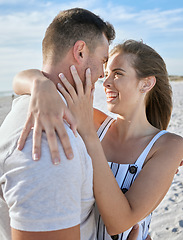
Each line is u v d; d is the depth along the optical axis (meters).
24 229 0.90
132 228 1.46
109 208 1.19
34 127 1.00
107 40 1.31
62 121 1.02
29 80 1.20
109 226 1.24
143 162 1.56
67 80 1.22
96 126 1.88
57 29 1.21
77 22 1.20
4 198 1.01
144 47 1.69
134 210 1.30
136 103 1.69
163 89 1.85
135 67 1.65
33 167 0.92
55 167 0.93
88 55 1.24
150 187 1.39
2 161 0.99
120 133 1.75
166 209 3.82
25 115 1.09
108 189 1.18
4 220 1.08
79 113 1.23
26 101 1.15
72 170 0.96
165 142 1.55
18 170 0.94
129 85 1.66
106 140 1.81
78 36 1.20
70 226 0.93
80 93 1.23
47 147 0.96
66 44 1.20
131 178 1.54
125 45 1.68
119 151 1.71
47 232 0.90
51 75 1.23
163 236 3.25
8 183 0.94
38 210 0.90
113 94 1.70
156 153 1.54
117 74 1.68
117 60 1.68
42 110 1.02
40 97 1.06
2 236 1.10
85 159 1.04
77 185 0.97
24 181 0.91
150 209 1.41
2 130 1.11
